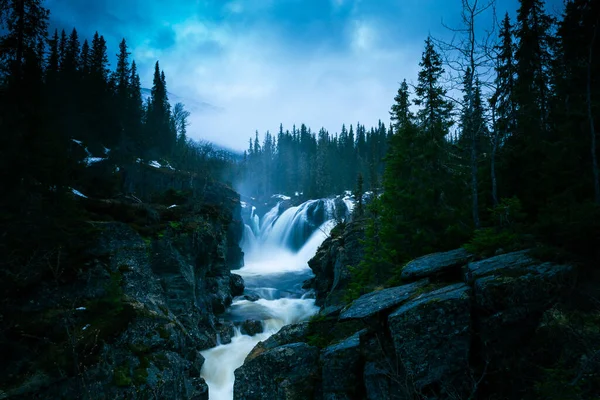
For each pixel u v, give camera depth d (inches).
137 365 486.6
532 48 725.3
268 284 1739.7
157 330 552.1
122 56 2645.2
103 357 448.8
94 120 2037.4
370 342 358.3
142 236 781.3
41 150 510.6
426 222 677.3
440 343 300.0
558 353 249.0
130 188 1654.8
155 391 480.1
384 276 778.8
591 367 215.8
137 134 2443.4
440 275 398.3
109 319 498.6
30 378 386.6
